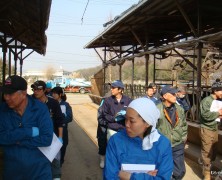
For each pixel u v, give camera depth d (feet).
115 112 20.18
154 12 34.88
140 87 46.80
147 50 40.86
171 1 29.99
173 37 48.75
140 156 8.47
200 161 22.34
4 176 10.80
